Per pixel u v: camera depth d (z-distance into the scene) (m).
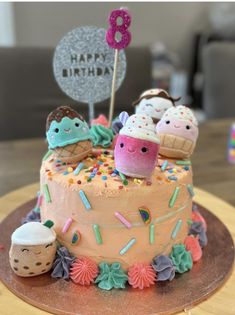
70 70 0.41
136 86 0.73
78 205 0.31
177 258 0.33
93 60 0.41
